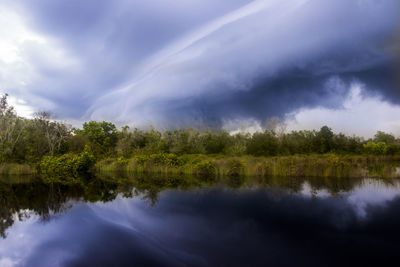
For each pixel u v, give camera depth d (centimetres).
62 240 740
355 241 712
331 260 610
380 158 2512
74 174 2505
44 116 3641
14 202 1240
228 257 626
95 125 4641
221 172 2267
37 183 1878
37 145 3259
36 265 589
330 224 856
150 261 604
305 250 660
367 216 933
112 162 2909
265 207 1081
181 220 923
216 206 1109
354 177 1870
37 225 879
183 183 1791
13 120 3238
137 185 1734
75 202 1229
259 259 618
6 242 730
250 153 3294
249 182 1764
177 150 3703
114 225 877
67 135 3841
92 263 595
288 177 1975
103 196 1368
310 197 1247
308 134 3725
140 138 4216
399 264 584
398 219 882
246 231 808
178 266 580
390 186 1513
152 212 1036
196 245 705
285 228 824
